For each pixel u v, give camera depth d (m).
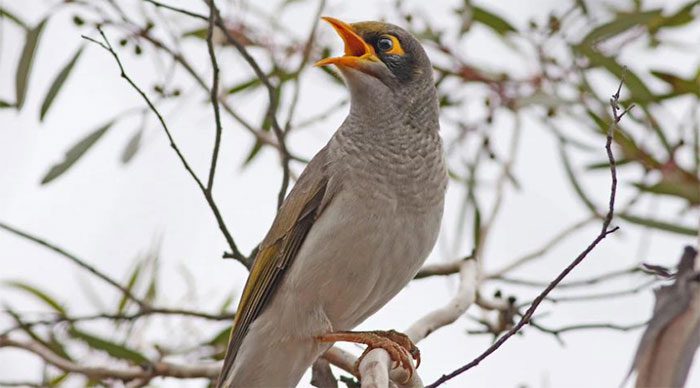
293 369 10.05
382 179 9.64
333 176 9.72
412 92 10.28
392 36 10.48
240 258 10.50
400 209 9.61
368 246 9.55
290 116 11.12
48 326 11.99
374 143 9.85
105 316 11.90
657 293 6.71
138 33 11.88
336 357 10.45
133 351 11.78
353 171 9.69
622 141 12.80
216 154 10.10
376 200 9.58
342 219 9.58
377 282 9.70
